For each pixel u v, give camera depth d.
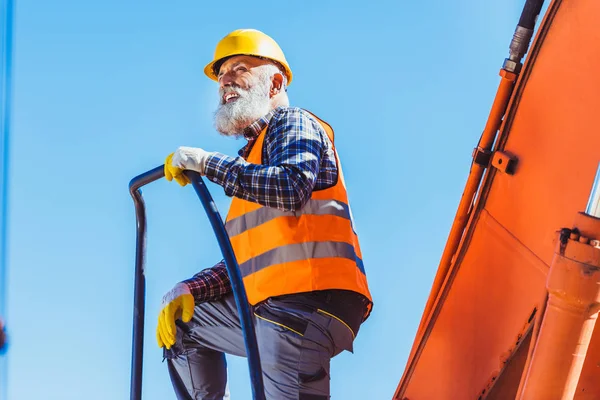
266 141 3.39
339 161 3.51
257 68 3.68
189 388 3.70
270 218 3.27
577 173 3.00
